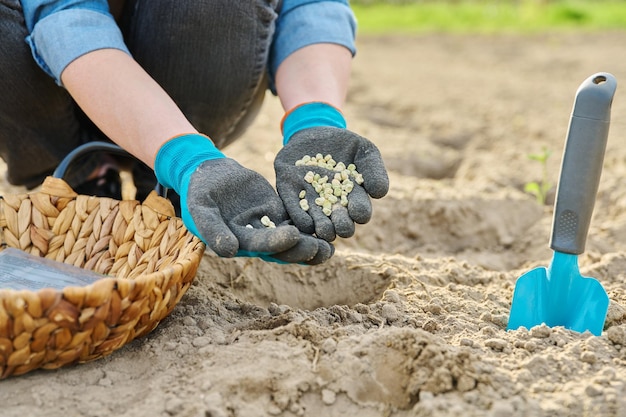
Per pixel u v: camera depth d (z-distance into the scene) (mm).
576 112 1062
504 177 1730
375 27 4301
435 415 967
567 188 1075
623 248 1430
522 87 2676
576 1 5027
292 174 1066
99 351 1008
